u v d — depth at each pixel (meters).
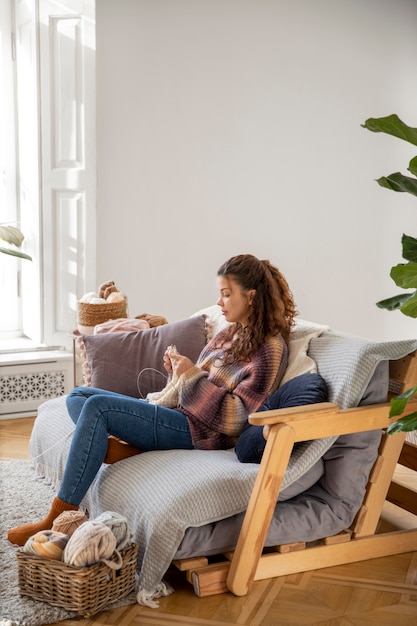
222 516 2.53
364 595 2.55
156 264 4.78
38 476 3.42
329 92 5.13
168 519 2.47
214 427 2.81
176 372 2.87
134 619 2.38
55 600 2.40
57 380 4.46
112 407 2.73
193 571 2.52
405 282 2.17
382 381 2.72
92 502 2.81
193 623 2.37
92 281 4.43
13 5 4.56
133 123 4.61
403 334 5.64
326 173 5.20
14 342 4.66
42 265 4.47
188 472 2.61
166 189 4.75
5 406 4.36
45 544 2.40
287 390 2.72
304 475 2.69
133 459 2.78
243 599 2.51
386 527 3.03
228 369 2.90
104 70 4.51
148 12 4.56
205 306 4.95
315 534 2.69
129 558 2.47
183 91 4.71
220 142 4.85
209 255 4.92
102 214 4.61
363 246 5.40
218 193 4.89
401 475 3.57
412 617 2.43
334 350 2.81
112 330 3.53
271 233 5.09
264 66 4.91
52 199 4.41
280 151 5.04
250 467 2.63
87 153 4.32
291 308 2.94
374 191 5.37
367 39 5.20
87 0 4.20
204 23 4.71
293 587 2.59
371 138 5.31
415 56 5.36
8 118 4.62
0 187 4.68
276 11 4.90
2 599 2.44
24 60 4.48
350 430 2.62
